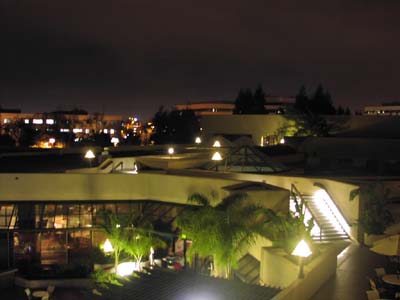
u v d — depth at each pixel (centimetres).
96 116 10981
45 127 10188
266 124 5984
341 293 1402
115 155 4116
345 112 8331
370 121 5275
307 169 3872
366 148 4375
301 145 4819
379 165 4231
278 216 1873
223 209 2039
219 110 11775
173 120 9106
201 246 1817
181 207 2583
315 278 1420
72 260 2647
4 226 2620
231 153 3219
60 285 2367
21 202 2688
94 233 2675
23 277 2459
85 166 3544
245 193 2147
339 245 2005
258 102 8894
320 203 2353
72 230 2631
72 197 2728
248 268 1919
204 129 6444
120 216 2498
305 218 2191
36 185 2706
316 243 1845
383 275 1491
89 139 8825
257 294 1328
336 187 2308
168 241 2527
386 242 1606
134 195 2772
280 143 5169
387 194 2184
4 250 2612
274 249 1734
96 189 2747
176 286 1416
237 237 1816
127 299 1353
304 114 5644
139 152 4525
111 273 2147
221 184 2445
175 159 3384
